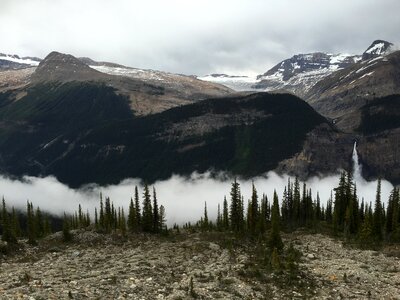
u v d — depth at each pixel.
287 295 40.22
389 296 40.25
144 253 60.28
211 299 36.53
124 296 34.56
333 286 43.41
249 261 53.00
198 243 65.69
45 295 32.44
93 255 60.19
